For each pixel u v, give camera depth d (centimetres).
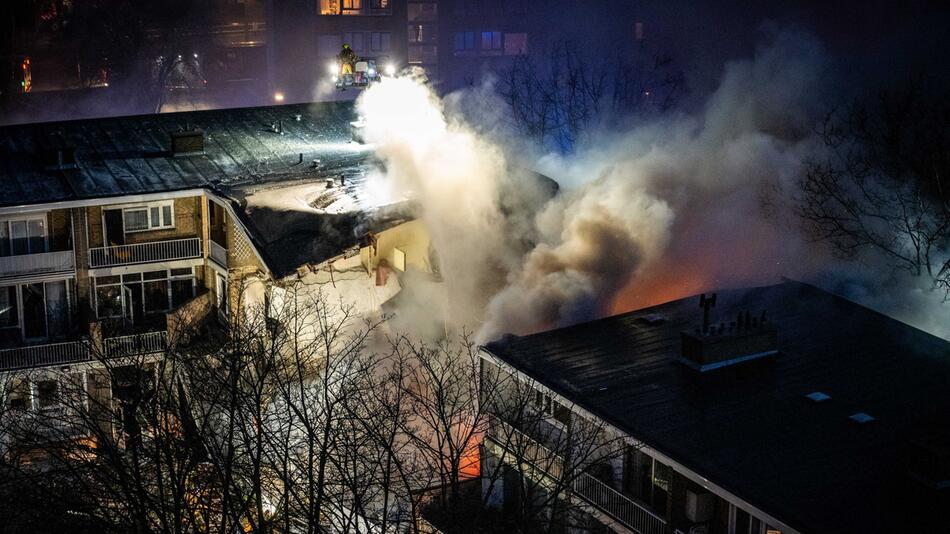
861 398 2866
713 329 3067
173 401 2847
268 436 2827
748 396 2888
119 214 4412
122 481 2378
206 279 4553
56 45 10962
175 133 4634
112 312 4462
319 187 4412
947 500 2400
